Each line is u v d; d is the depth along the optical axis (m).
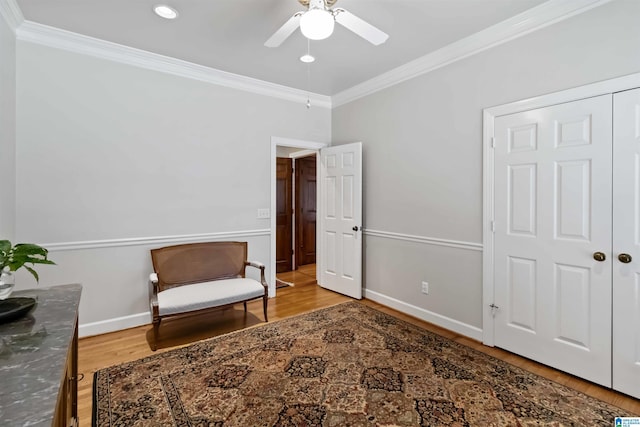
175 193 3.24
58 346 1.01
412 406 1.84
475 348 2.59
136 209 3.03
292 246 5.50
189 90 3.29
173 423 1.70
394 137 3.47
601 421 1.72
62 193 2.69
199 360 2.36
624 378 1.96
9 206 2.34
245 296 2.99
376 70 3.39
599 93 2.02
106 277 2.90
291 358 2.39
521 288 2.45
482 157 2.67
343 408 1.82
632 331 1.93
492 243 2.62
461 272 2.86
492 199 2.61
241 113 3.65
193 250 3.25
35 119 2.56
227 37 2.69
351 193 3.91
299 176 5.58
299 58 3.10
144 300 3.09
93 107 2.80
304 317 3.24
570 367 2.19
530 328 2.40
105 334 2.87
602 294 2.04
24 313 1.25
